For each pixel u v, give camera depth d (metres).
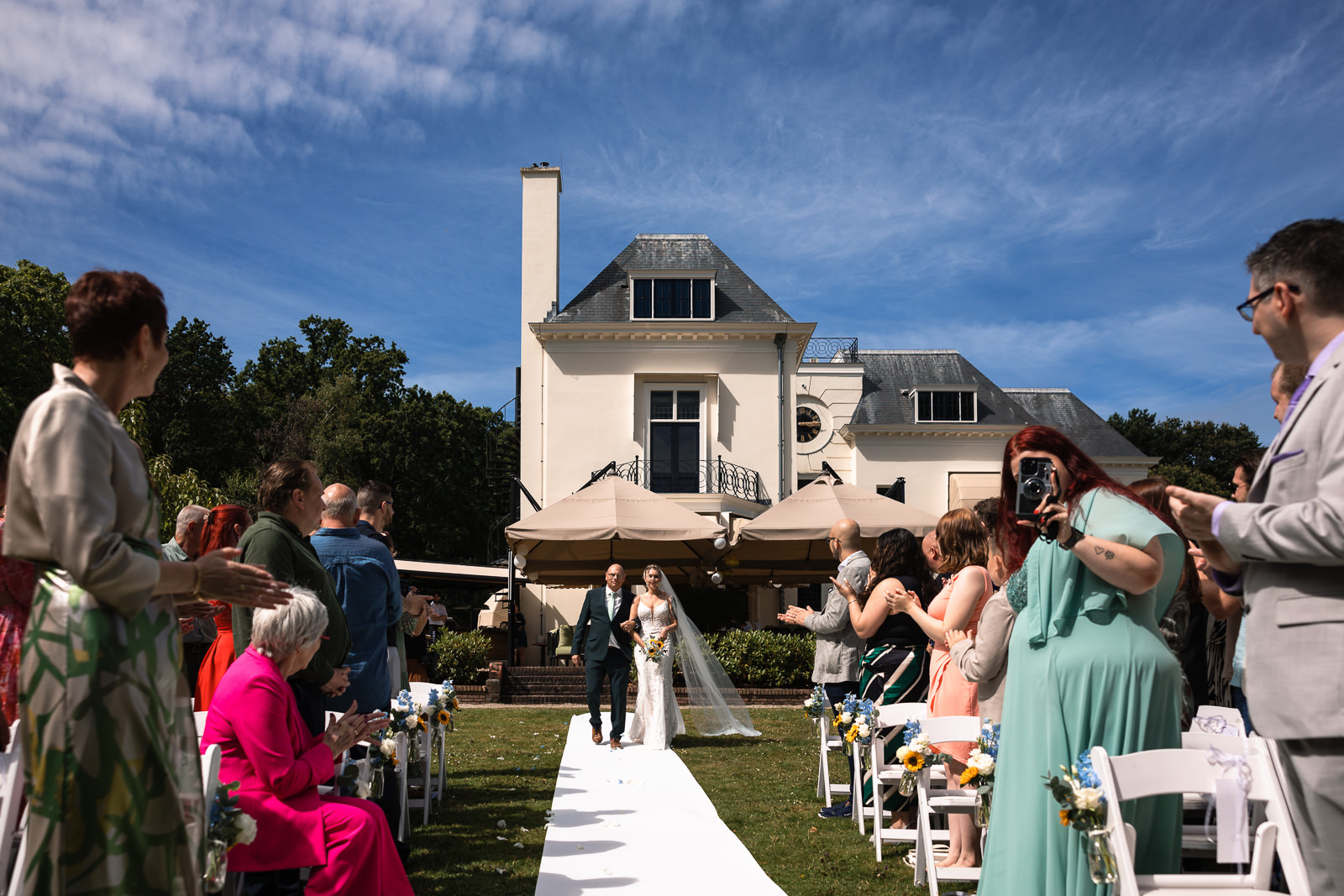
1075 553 3.04
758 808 6.73
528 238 23.84
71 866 2.09
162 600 2.39
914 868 5.00
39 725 2.13
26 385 28.31
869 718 5.57
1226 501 2.37
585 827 6.05
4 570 3.12
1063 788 2.71
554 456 22.45
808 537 12.66
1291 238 2.40
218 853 2.73
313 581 4.21
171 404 40.44
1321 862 2.30
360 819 3.41
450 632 16.88
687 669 11.20
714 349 22.88
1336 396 2.23
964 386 30.02
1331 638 2.18
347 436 38.59
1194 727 3.98
